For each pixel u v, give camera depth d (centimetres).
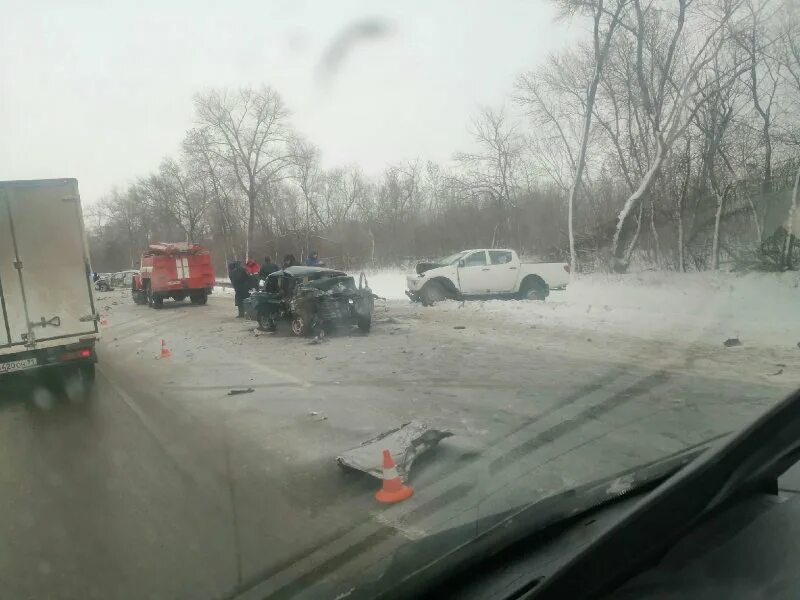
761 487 213
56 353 920
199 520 421
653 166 2086
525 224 3331
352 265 4094
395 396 741
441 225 3853
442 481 450
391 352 1062
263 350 1189
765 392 666
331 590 305
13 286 895
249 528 402
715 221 1906
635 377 766
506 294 1795
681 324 1168
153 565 361
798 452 217
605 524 246
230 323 1752
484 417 625
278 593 315
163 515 434
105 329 1791
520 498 397
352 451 505
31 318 906
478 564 242
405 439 507
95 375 1044
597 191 2792
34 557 381
